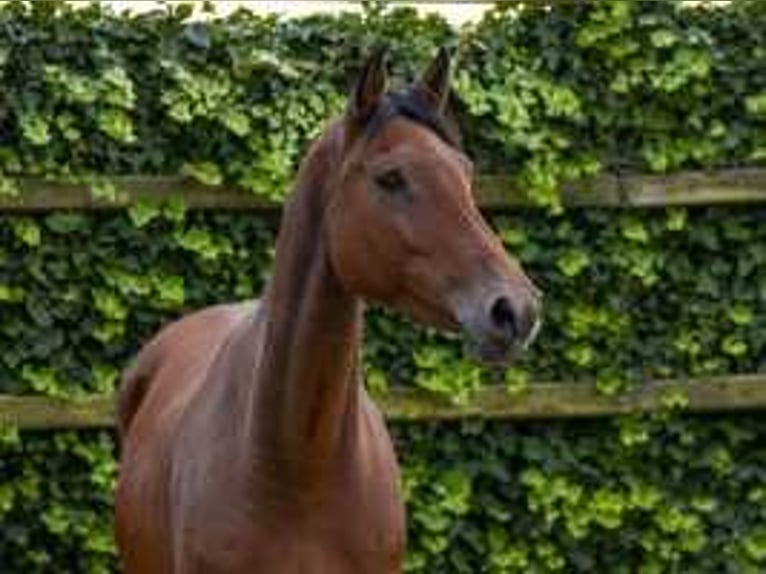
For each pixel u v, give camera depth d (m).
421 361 9.68
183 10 9.45
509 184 9.73
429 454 9.81
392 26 9.64
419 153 5.96
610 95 9.79
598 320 9.88
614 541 10.02
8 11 9.26
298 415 6.29
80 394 9.44
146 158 9.44
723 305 9.98
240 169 9.47
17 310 9.40
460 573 9.85
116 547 8.63
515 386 9.80
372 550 6.51
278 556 6.41
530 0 9.71
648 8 9.77
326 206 6.25
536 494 9.87
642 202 9.81
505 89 9.65
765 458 10.09
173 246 9.48
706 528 10.06
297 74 9.47
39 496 9.49
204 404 6.89
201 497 6.60
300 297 6.32
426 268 5.86
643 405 9.93
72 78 9.26
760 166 9.94
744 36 9.87
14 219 9.31
